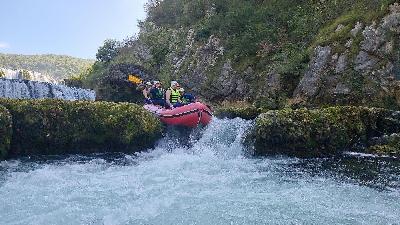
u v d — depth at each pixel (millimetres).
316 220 5398
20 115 9211
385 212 5707
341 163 9148
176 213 5688
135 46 28469
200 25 22922
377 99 12852
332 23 16141
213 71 19828
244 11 20125
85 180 7391
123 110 10133
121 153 10055
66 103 9695
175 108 11109
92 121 9766
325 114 10125
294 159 9641
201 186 7062
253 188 6984
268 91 16312
